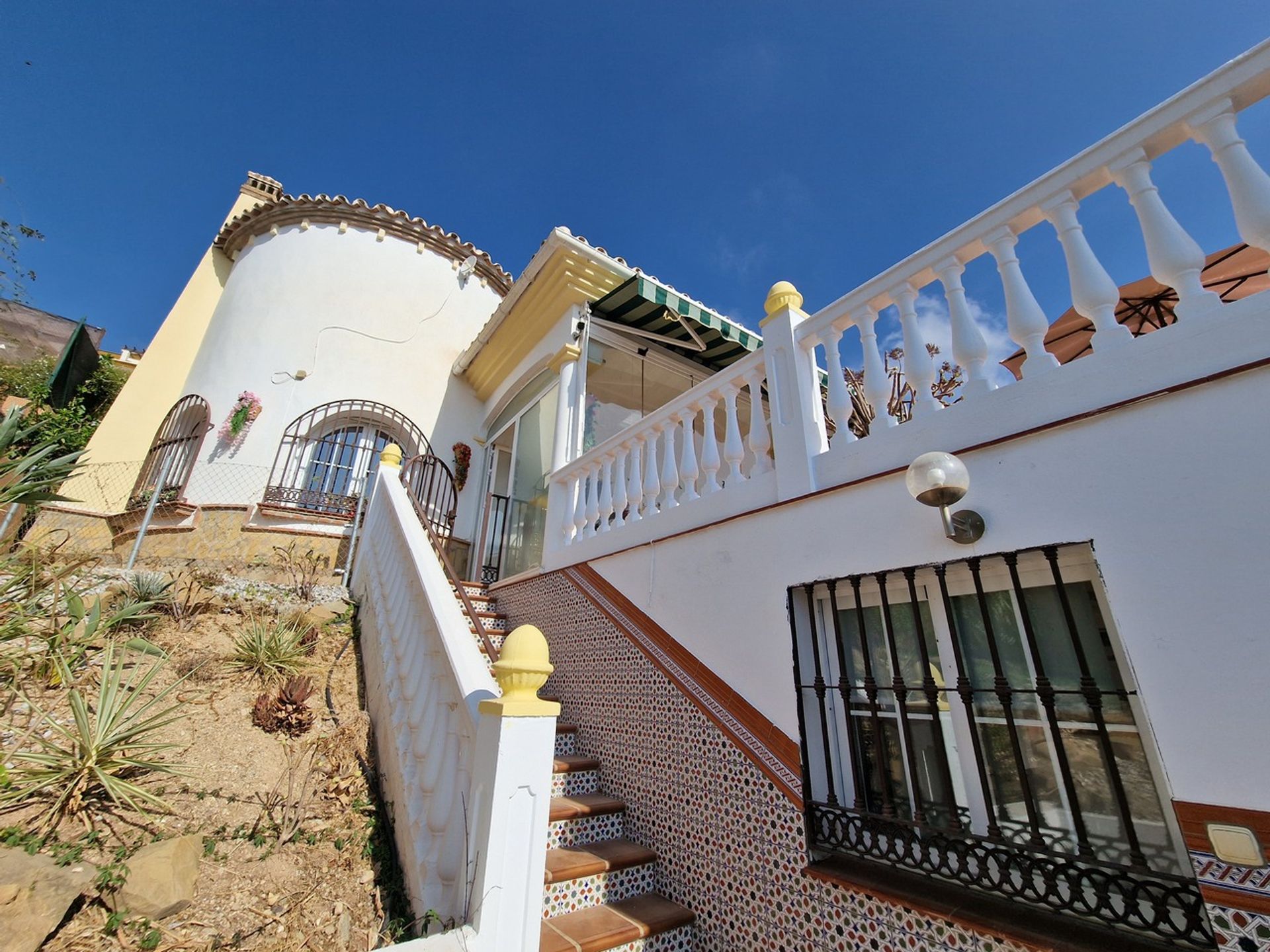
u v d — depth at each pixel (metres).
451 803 2.70
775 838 2.85
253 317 9.91
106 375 13.20
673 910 3.12
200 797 3.18
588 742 4.48
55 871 2.25
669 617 4.04
